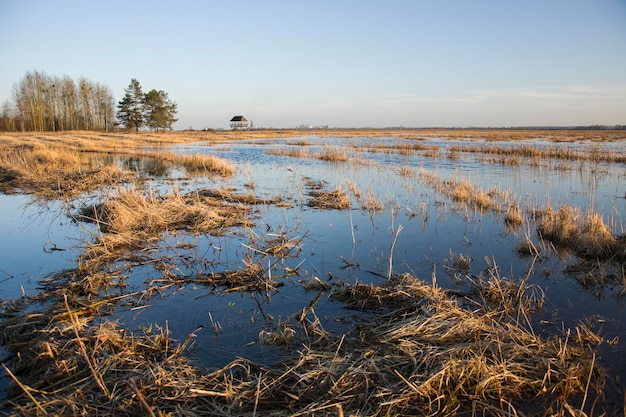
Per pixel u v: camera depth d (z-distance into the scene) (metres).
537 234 9.48
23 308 5.70
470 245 8.73
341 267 7.50
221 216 11.09
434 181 17.02
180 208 11.16
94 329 4.77
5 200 13.94
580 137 61.19
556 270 7.23
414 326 4.82
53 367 4.08
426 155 31.06
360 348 4.55
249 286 6.55
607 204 12.27
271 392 3.81
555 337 4.79
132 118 79.56
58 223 10.85
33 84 70.81
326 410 3.56
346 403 3.67
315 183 17.45
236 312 5.73
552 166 22.66
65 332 4.70
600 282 6.55
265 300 6.13
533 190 15.05
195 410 3.54
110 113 86.06
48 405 3.53
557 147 34.59
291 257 8.09
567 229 8.65
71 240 9.27
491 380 3.88
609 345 4.73
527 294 6.21
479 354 4.25
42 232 9.95
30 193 15.12
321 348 4.58
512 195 13.98
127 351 4.35
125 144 42.25
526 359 4.26
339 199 13.24
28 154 25.48
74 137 51.31
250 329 5.21
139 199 11.44
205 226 10.05
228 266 7.62
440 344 4.54
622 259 7.50
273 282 6.70
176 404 3.62
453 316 5.12
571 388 3.88
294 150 37.69
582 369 4.10
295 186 16.83
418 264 7.62
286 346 4.71
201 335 5.05
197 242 9.09
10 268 7.43
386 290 6.08
